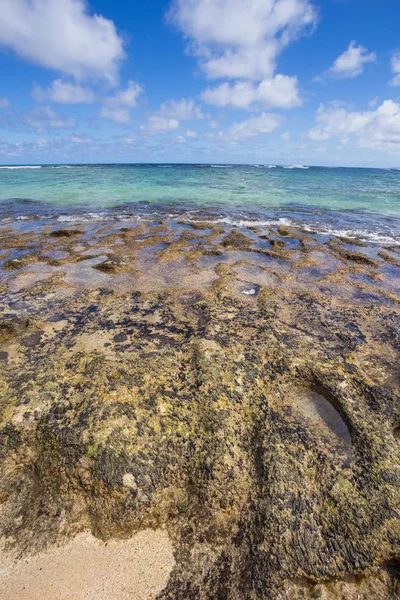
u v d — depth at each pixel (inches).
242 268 368.5
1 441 146.6
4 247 459.2
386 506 122.8
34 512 129.6
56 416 152.1
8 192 1109.1
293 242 506.0
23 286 313.4
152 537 123.8
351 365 190.9
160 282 322.3
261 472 136.4
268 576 111.1
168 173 2148.1
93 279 330.3
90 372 176.4
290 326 237.1
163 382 171.5
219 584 111.3
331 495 126.8
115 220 659.4
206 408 158.4
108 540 122.7
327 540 116.9
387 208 871.1
